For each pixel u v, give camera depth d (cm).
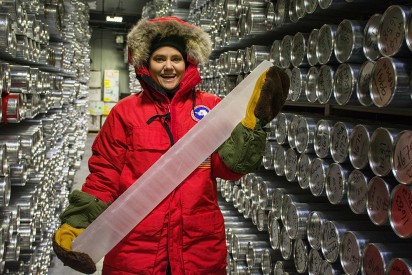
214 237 161
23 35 214
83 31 769
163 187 153
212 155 162
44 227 305
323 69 184
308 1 193
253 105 151
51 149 341
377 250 144
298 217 208
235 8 312
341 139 171
